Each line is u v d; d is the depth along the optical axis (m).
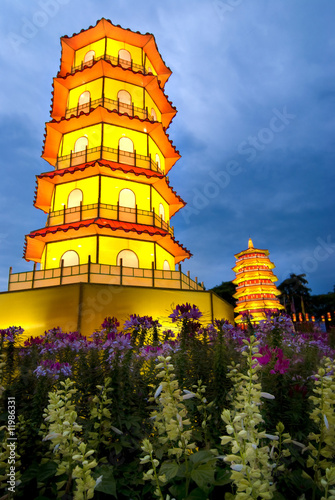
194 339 4.80
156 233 22.56
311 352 3.72
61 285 18.03
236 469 1.63
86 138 25.39
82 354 4.03
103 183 23.50
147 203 24.80
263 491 1.61
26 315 18.34
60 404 2.31
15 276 20.16
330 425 2.06
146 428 3.19
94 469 2.53
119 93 26.53
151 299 18.80
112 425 2.88
